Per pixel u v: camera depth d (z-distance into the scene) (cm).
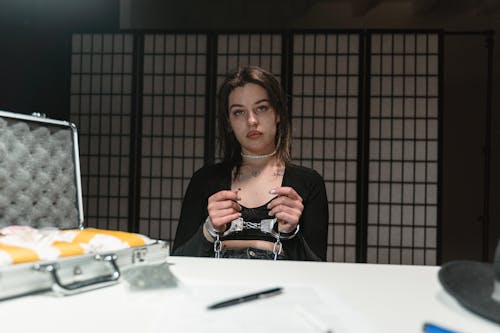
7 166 88
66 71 316
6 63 274
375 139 304
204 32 309
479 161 385
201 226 127
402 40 301
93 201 317
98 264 65
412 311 53
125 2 363
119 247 74
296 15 380
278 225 119
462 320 49
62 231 82
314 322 46
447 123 389
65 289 57
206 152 309
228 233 119
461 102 387
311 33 305
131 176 313
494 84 382
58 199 99
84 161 317
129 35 312
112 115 315
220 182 136
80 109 316
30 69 292
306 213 133
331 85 305
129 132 315
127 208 316
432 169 300
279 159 138
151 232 316
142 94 314
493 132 382
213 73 311
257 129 130
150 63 314
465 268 60
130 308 52
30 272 57
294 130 307
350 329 46
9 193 88
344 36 304
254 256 118
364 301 57
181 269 75
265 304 54
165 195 315
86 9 327
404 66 301
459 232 387
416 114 301
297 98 307
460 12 380
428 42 299
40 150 95
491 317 47
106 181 316
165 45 313
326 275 72
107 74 315
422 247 300
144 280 62
